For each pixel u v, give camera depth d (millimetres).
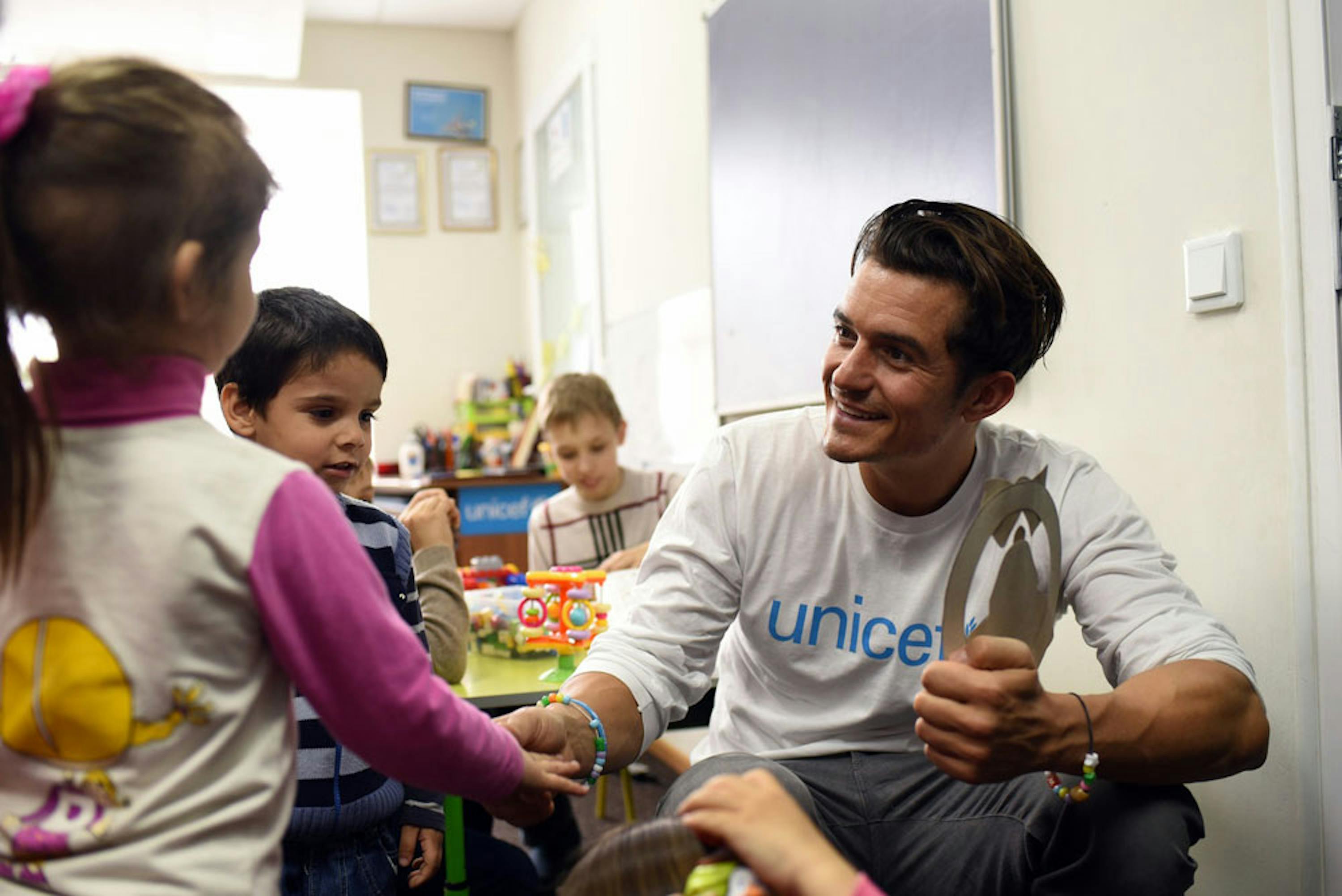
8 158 647
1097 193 1646
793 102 2500
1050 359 1764
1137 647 1118
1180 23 1495
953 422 1170
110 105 656
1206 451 1481
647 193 3578
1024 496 1096
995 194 1831
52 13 4328
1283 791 1381
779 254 2578
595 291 4152
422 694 749
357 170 5488
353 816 1158
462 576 2055
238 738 695
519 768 851
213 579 671
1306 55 1323
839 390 1161
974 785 1154
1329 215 1303
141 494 673
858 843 1231
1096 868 1062
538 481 4430
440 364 5477
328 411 1249
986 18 1840
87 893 653
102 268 661
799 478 1288
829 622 1275
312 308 1256
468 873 1320
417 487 4277
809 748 1281
